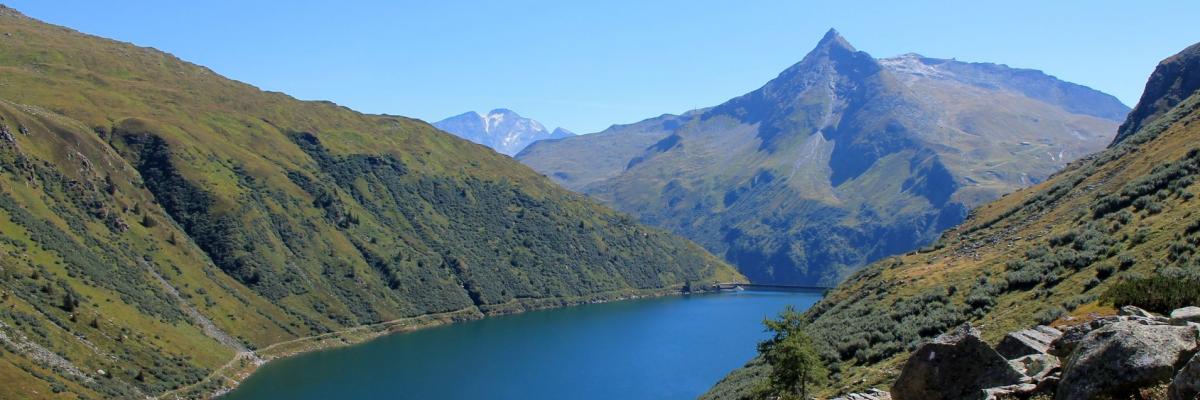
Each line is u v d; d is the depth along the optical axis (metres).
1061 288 63.28
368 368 193.50
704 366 185.38
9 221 190.62
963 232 125.44
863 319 85.25
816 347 76.69
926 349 30.56
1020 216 114.19
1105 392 21.84
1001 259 87.50
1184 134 97.38
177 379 164.00
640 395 157.12
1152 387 21.12
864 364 67.56
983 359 29.05
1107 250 67.31
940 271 95.94
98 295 182.38
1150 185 81.19
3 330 142.62
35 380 131.88
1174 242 58.69
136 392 150.88
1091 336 23.78
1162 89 197.62
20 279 167.62
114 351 162.62
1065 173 145.88
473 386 170.50
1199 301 35.41
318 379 180.12
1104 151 155.25
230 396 163.88
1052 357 28.39
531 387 167.75
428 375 183.38
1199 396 18.45
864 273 130.50
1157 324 24.61
